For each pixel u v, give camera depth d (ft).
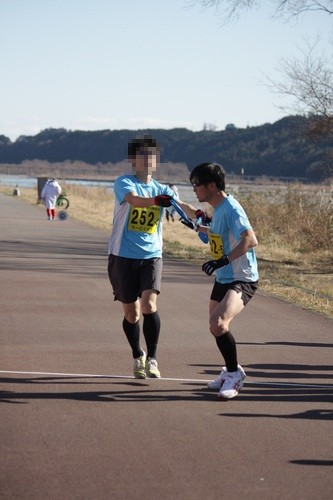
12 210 159.84
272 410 28.99
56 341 38.91
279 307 52.31
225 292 30.68
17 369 33.30
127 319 32.78
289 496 20.99
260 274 71.10
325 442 25.48
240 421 27.43
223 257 29.25
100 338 39.96
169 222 140.77
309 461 23.66
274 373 34.63
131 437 25.17
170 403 29.30
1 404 28.32
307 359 37.47
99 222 133.90
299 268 81.56
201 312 48.78
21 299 51.55
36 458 23.03
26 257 77.15
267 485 21.67
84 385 31.24
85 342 38.91
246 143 573.74
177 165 587.68
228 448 24.53
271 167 523.70
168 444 24.66
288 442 25.34
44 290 55.88
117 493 20.72
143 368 32.53
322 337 42.73
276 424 27.25
